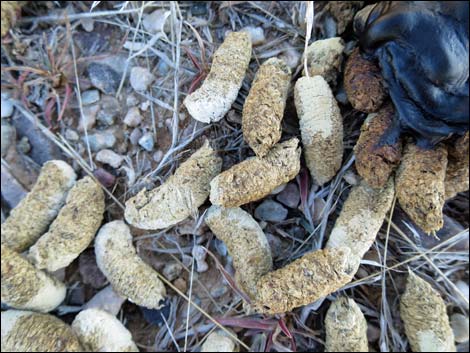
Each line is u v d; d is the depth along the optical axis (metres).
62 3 0.15
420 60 0.12
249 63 0.14
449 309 0.14
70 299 0.15
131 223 0.13
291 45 0.14
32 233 0.14
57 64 0.14
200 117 0.13
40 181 0.14
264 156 0.12
